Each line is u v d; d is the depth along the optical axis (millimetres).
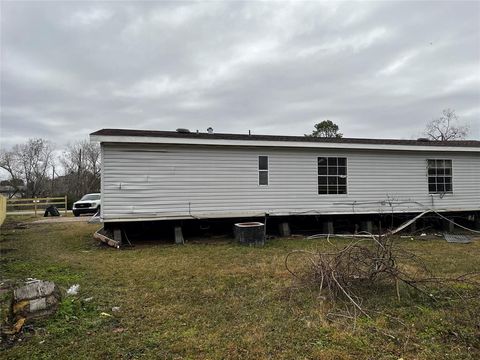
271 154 10766
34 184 52906
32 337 3564
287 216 11055
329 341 3486
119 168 9406
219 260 7449
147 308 4441
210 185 10164
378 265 5066
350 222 12227
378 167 11734
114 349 3307
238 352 3262
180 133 10758
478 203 12750
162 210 9711
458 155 12609
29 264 7137
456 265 6879
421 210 12031
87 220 17766
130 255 8156
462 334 3621
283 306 4488
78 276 6090
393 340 3500
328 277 4840
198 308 4441
